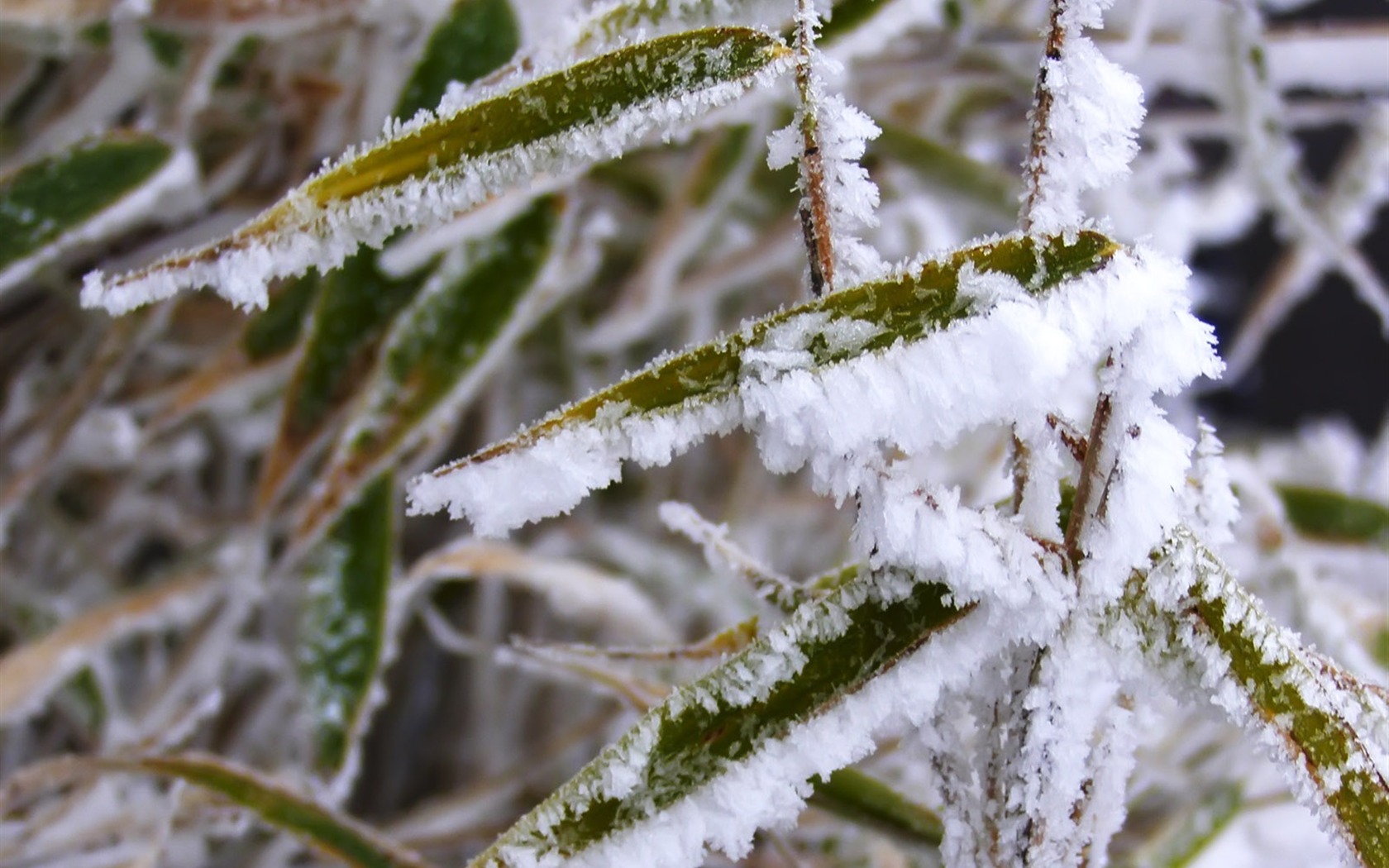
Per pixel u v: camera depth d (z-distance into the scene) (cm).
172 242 65
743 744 44
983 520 44
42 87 68
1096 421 44
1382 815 43
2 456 67
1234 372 100
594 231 70
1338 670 44
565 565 65
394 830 69
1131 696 46
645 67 44
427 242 55
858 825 50
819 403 43
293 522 64
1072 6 44
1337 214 89
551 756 70
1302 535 66
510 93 45
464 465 44
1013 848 45
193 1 57
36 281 64
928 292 43
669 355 44
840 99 45
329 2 57
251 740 73
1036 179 45
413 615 83
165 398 70
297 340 65
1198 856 57
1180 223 90
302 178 67
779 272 85
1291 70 77
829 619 44
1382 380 128
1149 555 44
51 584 76
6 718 57
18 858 56
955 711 46
